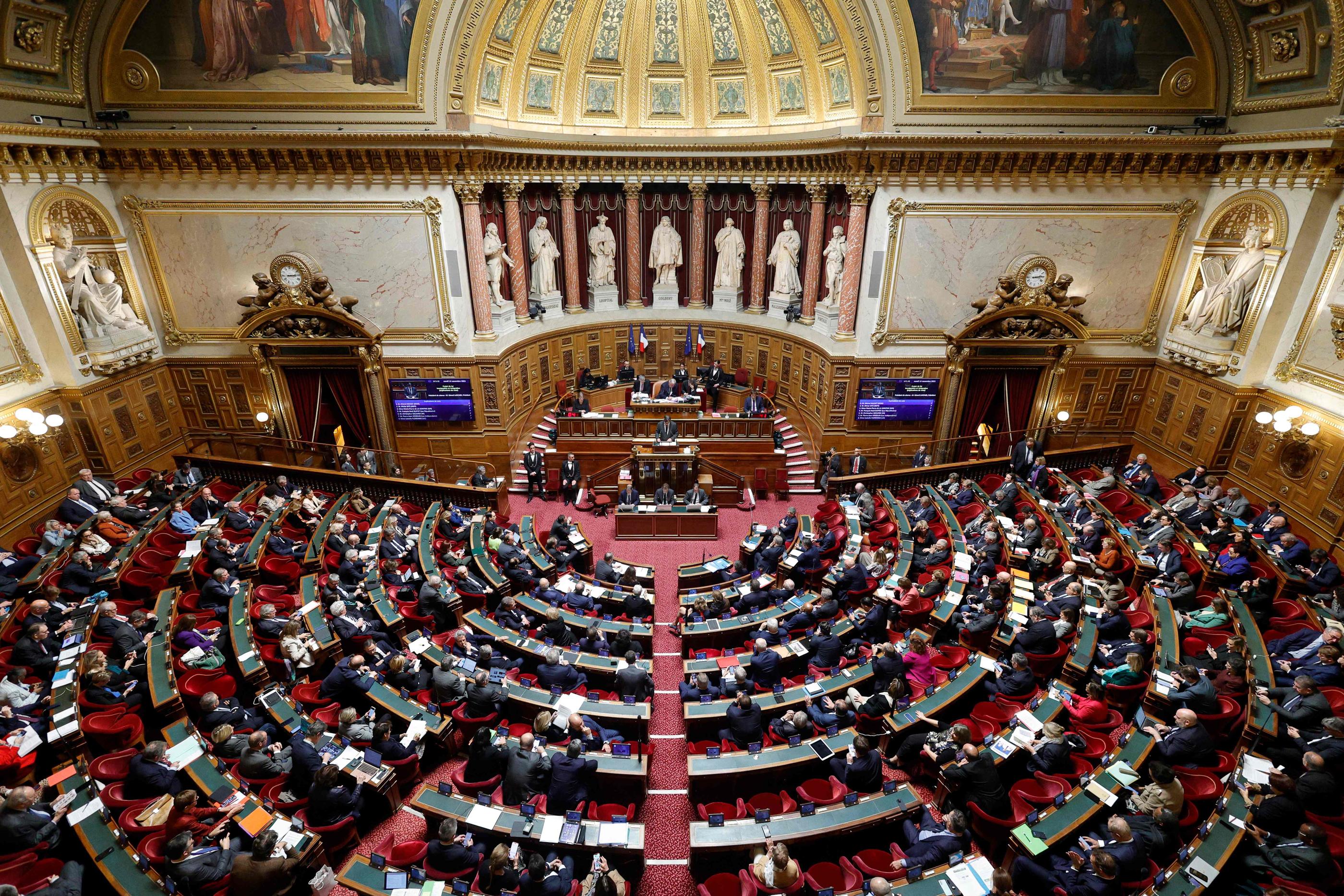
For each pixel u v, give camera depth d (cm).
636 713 1044
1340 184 1591
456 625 1359
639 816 998
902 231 1967
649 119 2378
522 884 761
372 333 2006
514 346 2216
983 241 1977
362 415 2194
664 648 1411
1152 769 820
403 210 1938
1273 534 1531
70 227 1786
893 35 1769
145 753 866
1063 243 1977
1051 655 1138
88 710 1002
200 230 1947
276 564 1461
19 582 1349
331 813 871
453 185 1931
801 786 915
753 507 2116
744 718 990
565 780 879
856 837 860
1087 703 1009
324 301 1975
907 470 2009
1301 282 1698
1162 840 782
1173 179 1895
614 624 1316
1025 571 1443
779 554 1552
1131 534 1546
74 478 1816
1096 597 1297
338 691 1077
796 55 2150
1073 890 741
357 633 1204
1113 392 2158
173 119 1819
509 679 1139
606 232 2472
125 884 745
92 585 1319
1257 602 1263
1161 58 1783
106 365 1830
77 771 870
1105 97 1823
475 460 2209
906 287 2027
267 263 1983
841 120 2108
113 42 1738
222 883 781
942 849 798
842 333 2117
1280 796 796
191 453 2173
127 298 1972
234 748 955
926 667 1136
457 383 2119
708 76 2308
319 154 1852
